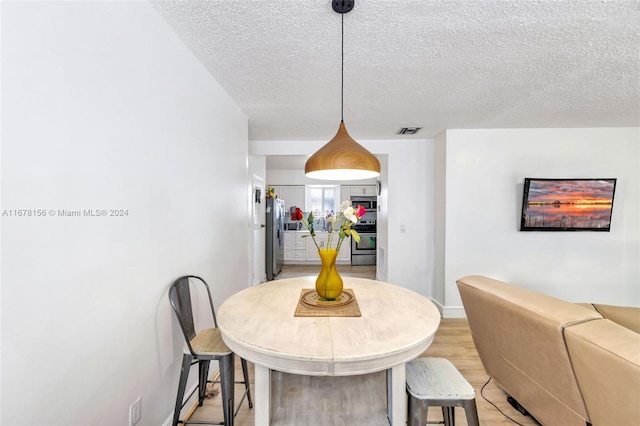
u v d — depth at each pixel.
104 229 1.07
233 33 1.51
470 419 1.11
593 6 1.29
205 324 1.88
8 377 0.77
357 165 1.44
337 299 1.50
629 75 1.96
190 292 1.69
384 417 1.26
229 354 1.39
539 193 3.21
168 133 1.47
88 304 1.00
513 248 3.31
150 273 1.34
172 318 1.51
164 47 1.43
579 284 3.29
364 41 1.57
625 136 3.23
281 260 5.96
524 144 3.27
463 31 1.48
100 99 1.05
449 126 3.18
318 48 1.65
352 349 0.99
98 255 1.04
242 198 2.67
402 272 3.78
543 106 2.56
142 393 1.28
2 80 0.75
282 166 6.14
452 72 1.93
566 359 1.14
